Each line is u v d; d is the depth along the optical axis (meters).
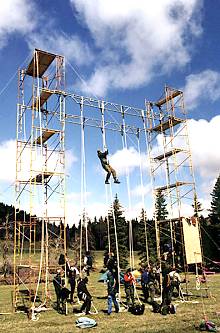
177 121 23.47
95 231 61.31
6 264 33.06
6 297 22.22
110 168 20.66
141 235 45.31
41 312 16.84
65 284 17.81
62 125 19.64
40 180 20.16
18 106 19.47
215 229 44.00
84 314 16.25
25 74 20.34
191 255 20.53
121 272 22.08
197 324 14.02
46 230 18.39
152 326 13.85
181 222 21.56
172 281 16.58
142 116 23.42
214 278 31.09
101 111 21.56
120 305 18.09
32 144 18.42
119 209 44.69
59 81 20.08
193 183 22.47
